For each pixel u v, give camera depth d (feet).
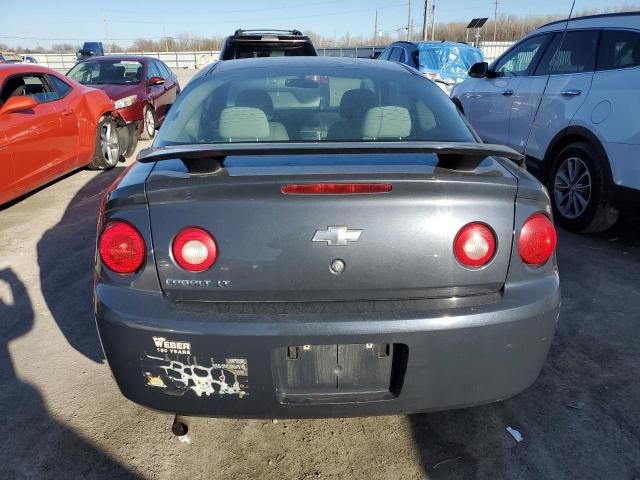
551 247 6.17
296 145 6.11
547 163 15.96
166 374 5.87
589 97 14.12
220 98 8.45
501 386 6.15
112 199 5.95
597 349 9.37
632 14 13.84
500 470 6.82
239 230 5.65
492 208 5.85
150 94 30.30
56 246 14.42
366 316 5.68
